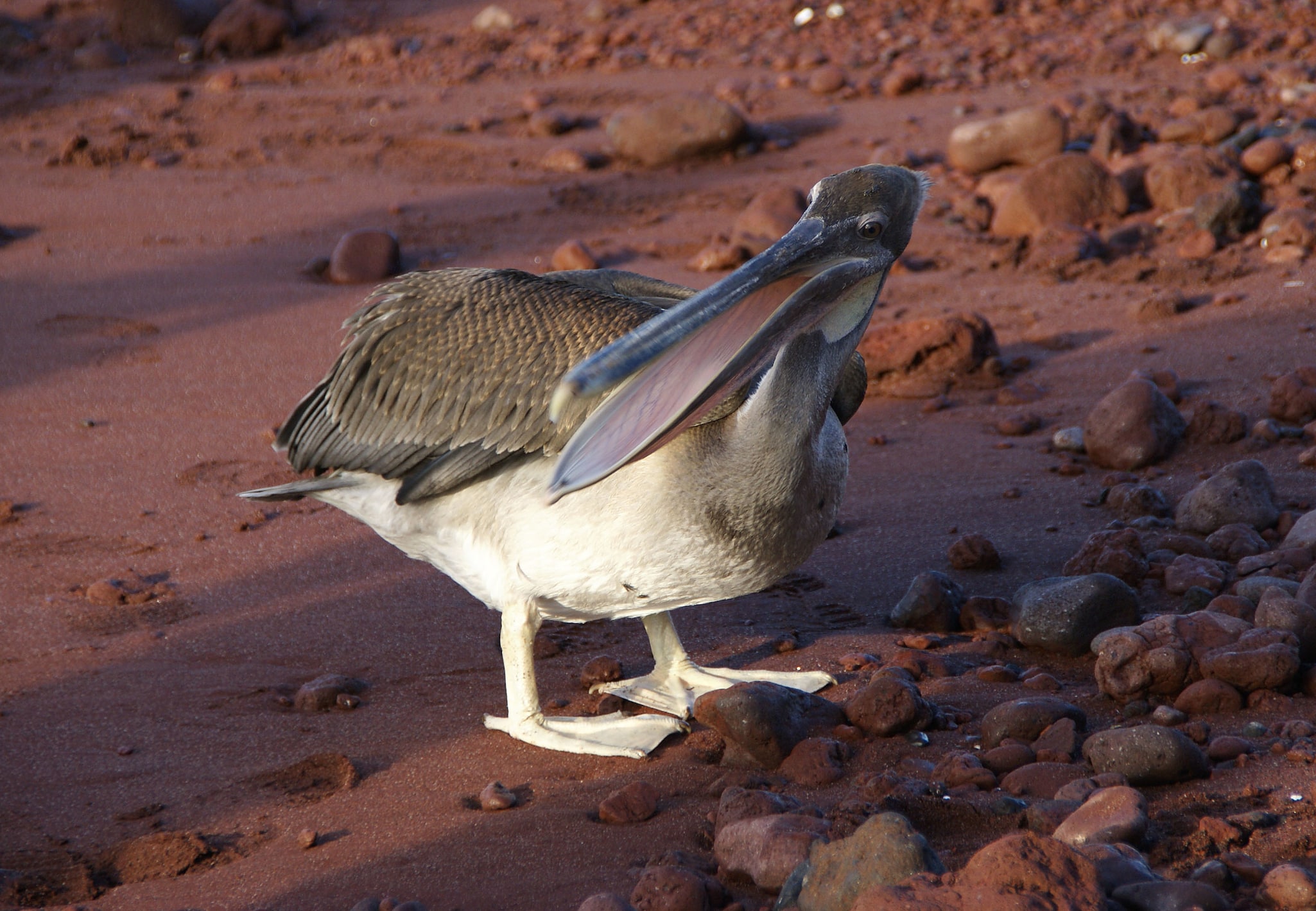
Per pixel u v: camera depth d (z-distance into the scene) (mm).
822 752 6168
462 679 7699
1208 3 26609
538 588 6508
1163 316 13758
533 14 30938
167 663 8039
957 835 5379
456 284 6844
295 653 8125
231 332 15000
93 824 6238
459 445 6527
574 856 5582
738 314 5957
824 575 8969
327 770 6633
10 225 19672
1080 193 17141
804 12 28141
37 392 13234
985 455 10938
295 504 10656
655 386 5480
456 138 23547
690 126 21375
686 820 5828
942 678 7199
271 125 24688
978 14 27609
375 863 5660
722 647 7953
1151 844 5031
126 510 10578
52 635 8492
